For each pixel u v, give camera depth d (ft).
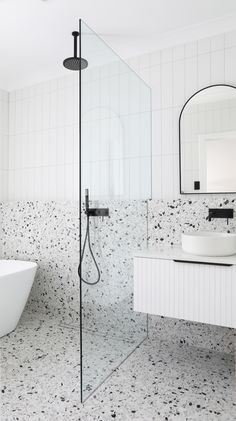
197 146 7.86
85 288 5.70
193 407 5.47
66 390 5.97
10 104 11.69
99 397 5.75
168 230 8.16
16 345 7.97
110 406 5.49
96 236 6.06
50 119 10.68
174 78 8.24
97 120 5.99
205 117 7.78
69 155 10.21
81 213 5.57
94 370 5.99
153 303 6.51
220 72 7.67
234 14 7.30
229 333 7.45
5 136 11.60
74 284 9.86
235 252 6.39
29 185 11.12
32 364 6.97
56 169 10.49
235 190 7.41
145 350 7.70
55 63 10.00
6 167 11.62
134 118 7.59
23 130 11.34
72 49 9.04
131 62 8.83
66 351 7.64
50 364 6.97
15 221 11.16
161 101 8.41
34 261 10.71
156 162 8.45
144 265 6.64
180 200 8.04
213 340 7.63
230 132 7.50
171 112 8.27
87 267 5.76
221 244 6.20
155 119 8.48
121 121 6.96
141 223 8.05
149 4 6.95
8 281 8.27
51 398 5.71
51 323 9.62
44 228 10.50
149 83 8.58
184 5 7.00
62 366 6.88
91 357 5.90
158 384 6.19
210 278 5.88
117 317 6.93
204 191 7.75
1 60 9.77
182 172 8.01
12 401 5.61
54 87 10.61
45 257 10.46
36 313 10.53
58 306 10.18
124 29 7.91
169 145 8.29
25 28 7.91
